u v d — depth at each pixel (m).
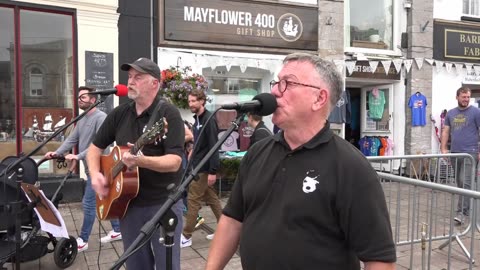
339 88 1.50
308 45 7.70
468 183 4.64
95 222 5.25
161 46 6.75
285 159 1.48
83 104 4.18
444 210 3.75
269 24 7.39
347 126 9.11
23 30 6.12
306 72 1.46
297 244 1.36
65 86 6.35
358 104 9.14
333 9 7.85
